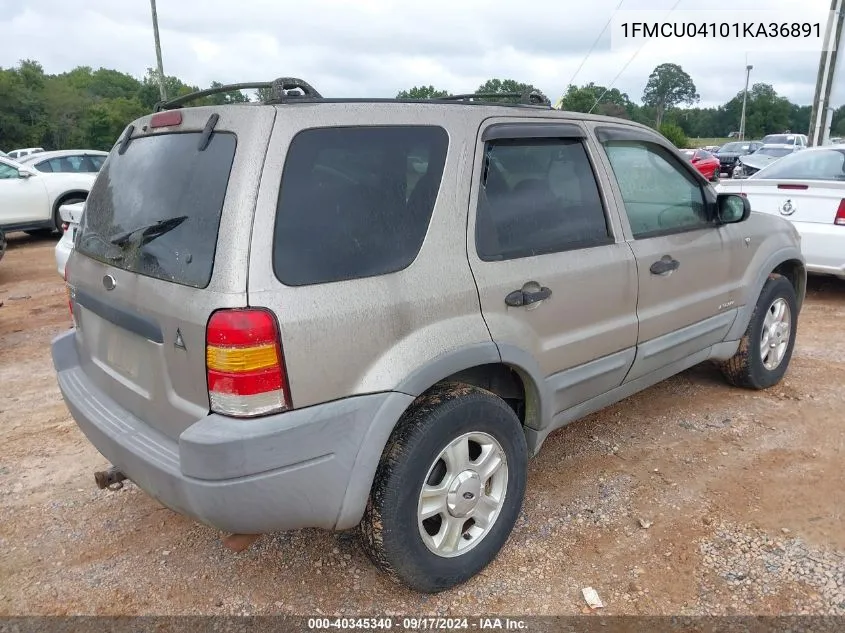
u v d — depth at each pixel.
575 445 3.83
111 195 2.78
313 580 2.77
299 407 2.16
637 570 2.77
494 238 2.70
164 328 2.27
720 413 4.20
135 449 2.37
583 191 3.12
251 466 2.09
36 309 7.23
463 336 2.52
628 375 3.43
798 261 4.57
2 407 4.54
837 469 3.50
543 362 2.87
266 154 2.16
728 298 3.96
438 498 2.56
